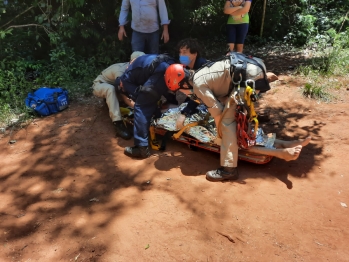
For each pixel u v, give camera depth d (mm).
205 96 3348
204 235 2871
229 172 3486
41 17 6172
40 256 2729
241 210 3125
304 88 5516
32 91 5375
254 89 3189
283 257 2674
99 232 2924
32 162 3938
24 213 3182
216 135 3811
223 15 8312
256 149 3521
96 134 4480
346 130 4359
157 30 5750
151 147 4148
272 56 7523
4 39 6109
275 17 8484
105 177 3648
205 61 3881
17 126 4695
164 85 3842
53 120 4844
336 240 2818
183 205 3201
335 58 6551
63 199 3346
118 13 6387
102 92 4488
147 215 3096
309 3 9266
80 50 6672
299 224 2973
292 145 3719
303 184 3453
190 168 3754
